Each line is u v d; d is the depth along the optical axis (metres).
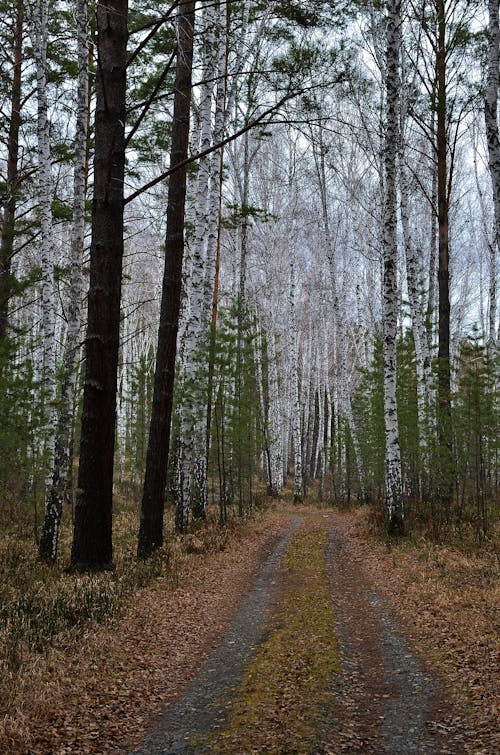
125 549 13.53
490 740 4.62
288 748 4.59
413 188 24.86
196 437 18.67
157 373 13.16
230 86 18.58
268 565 13.41
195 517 18.31
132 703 5.60
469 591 9.55
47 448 13.42
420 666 6.63
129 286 41.50
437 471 18.05
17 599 8.30
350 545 15.82
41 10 12.65
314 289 43.22
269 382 36.94
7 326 15.94
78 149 12.16
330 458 33.88
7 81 16.59
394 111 14.48
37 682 5.68
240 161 30.55
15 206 17.30
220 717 5.27
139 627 7.79
